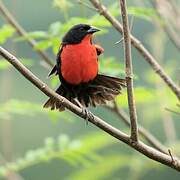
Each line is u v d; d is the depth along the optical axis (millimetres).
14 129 25969
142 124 15422
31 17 22938
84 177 14211
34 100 23781
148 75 14344
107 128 9953
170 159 9914
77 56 11438
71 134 25484
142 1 13859
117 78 11297
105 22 12812
